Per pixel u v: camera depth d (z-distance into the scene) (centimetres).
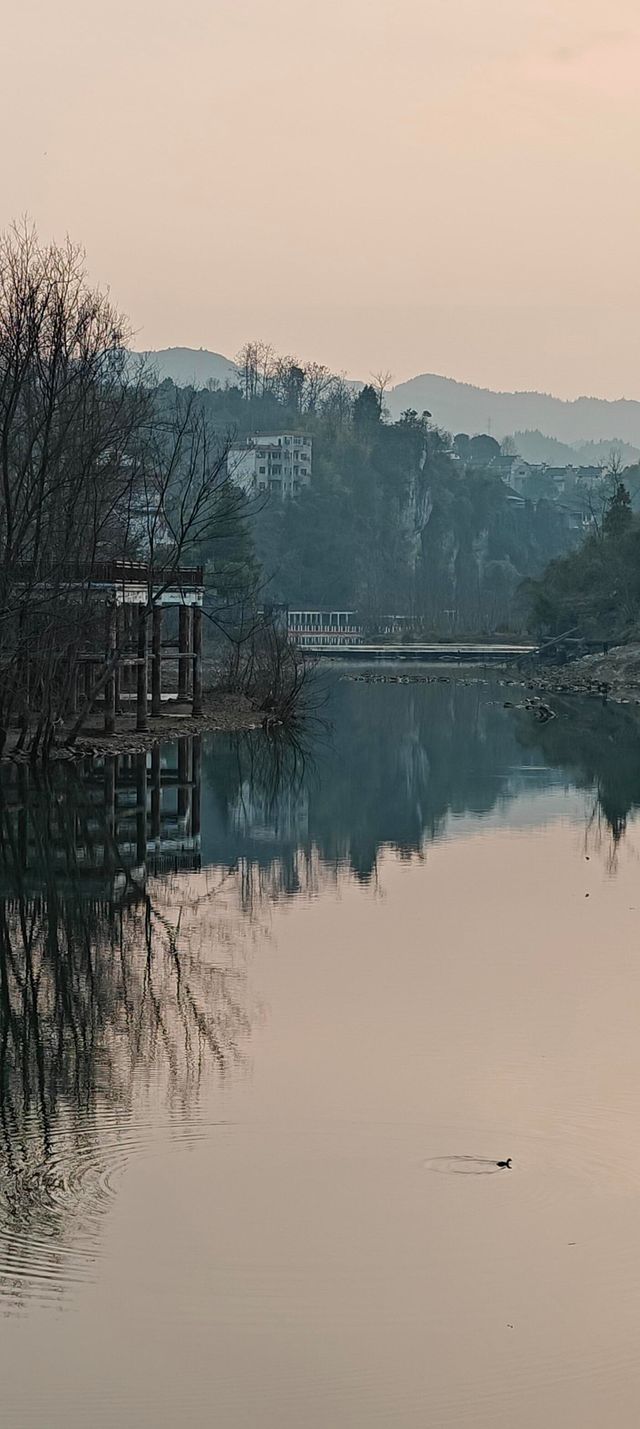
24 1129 1608
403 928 2580
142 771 4816
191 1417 1111
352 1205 1419
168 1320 1224
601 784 4700
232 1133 1594
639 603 13225
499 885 2969
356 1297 1255
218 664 9144
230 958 2367
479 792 4481
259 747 5812
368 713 8062
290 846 3425
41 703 5003
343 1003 2102
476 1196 1439
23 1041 1928
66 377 5400
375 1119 1636
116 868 3120
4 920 2639
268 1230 1371
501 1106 1673
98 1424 1096
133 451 8306
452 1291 1272
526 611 19462
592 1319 1230
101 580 5062
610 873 3095
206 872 3095
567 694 10012
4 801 4072
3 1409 1120
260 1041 1922
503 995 2144
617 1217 1395
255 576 11844
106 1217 1395
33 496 5047
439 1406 1123
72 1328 1216
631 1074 1784
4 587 4444
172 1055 1866
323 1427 1100
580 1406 1123
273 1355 1185
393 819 3888
